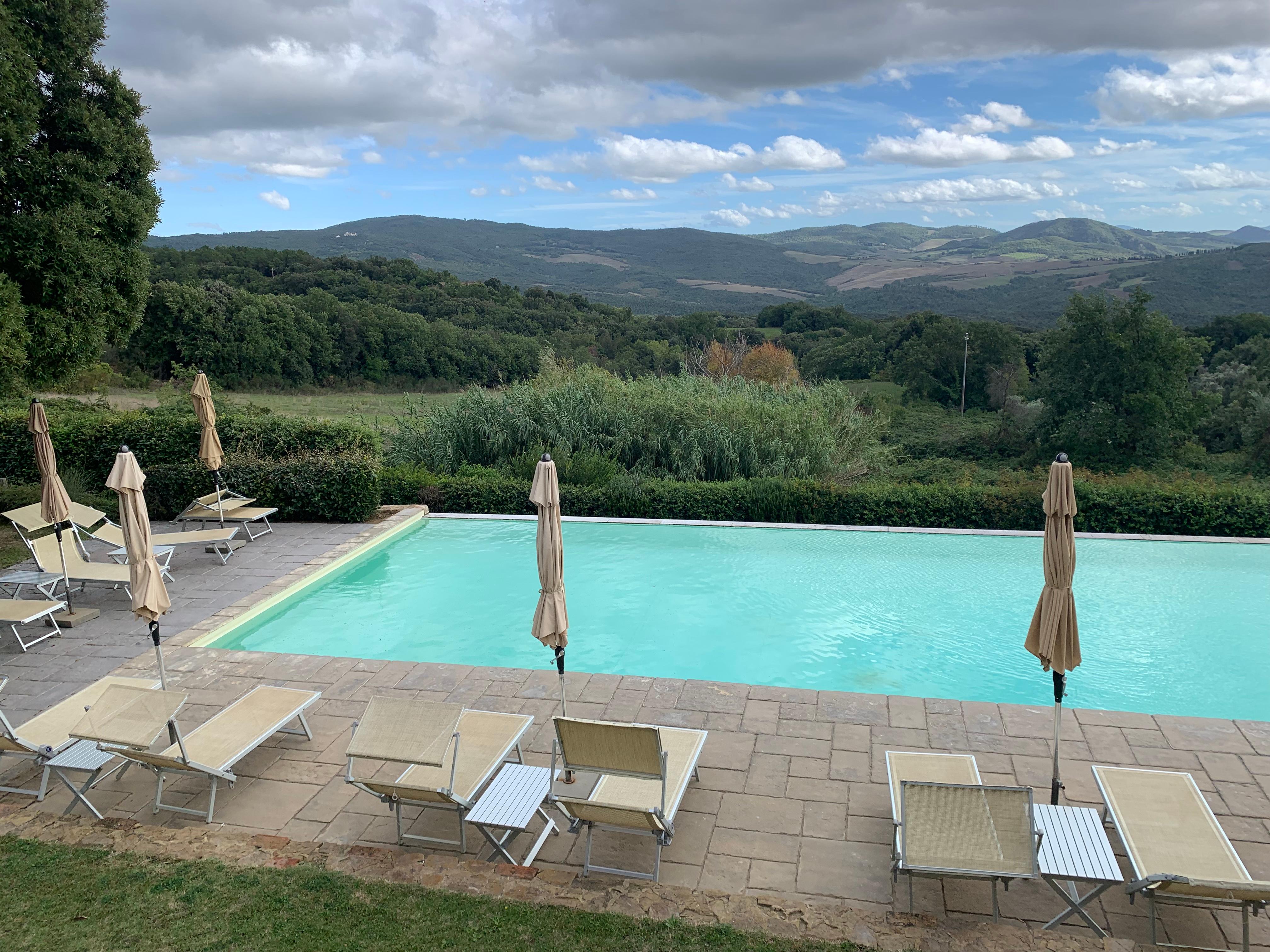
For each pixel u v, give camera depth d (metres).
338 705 6.67
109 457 14.52
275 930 4.02
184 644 8.06
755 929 3.94
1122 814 4.40
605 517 13.96
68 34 11.44
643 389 18.66
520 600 10.16
